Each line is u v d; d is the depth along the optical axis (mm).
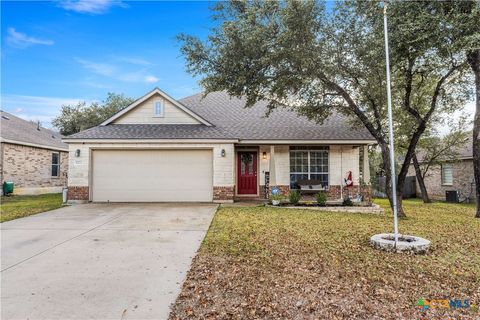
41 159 19234
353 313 3484
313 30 9164
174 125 14234
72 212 10281
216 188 12992
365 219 9445
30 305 3615
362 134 13836
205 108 16938
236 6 9328
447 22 7801
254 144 13930
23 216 9500
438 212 11961
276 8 8797
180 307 3594
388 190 10258
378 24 8812
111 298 3812
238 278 4445
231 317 3379
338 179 14523
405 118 14688
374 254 5660
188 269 4809
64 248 5980
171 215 9680
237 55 9234
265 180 14750
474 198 17969
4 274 4598
